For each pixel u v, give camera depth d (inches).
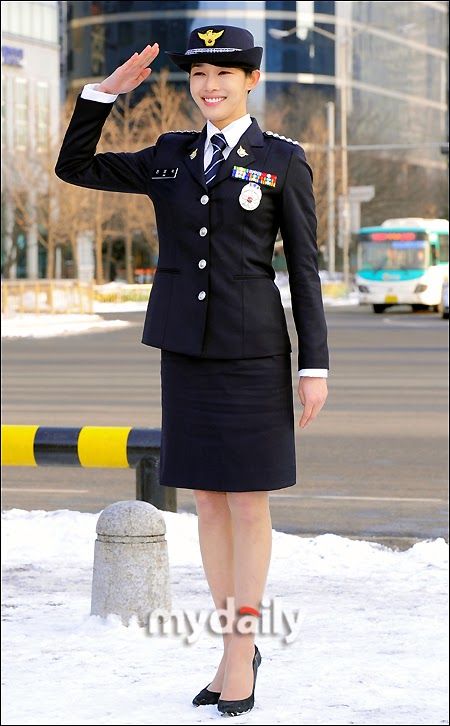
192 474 256.4
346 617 328.5
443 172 5959.6
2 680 267.6
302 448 715.4
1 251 3602.4
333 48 5137.8
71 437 414.9
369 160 4972.9
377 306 2719.0
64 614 332.8
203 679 269.6
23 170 3341.5
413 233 2687.0
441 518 515.8
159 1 4896.7
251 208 251.1
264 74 4992.6
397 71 5753.0
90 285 1995.6
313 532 488.1
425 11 6038.4
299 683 266.4
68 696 256.1
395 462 663.1
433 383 1106.1
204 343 252.5
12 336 1878.7
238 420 253.1
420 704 250.4
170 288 256.4
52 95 3922.2
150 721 239.8
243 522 258.5
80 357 1460.4
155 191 258.4
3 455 416.5
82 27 4992.6
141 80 264.5
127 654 290.5
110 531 323.6
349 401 962.1
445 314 2407.7
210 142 254.7
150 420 834.2
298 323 257.1
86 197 3280.0
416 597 355.9
